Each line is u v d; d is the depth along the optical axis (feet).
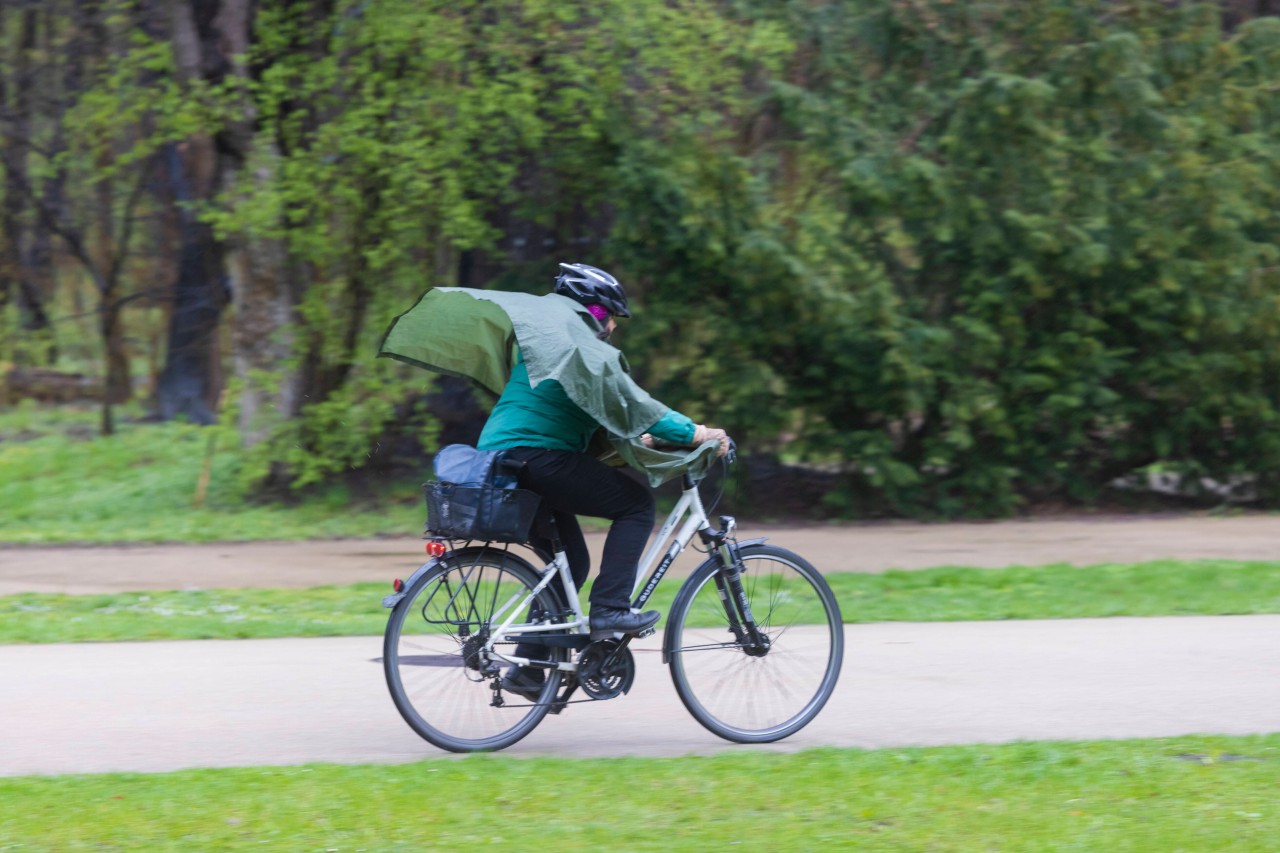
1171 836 47.21
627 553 60.90
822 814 49.90
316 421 169.37
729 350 172.45
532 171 178.81
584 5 162.71
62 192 219.00
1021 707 69.51
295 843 46.37
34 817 48.62
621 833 47.60
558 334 56.90
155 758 59.11
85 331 245.65
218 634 91.04
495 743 61.26
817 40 173.47
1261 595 106.11
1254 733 63.77
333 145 161.79
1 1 196.44
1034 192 166.09
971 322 169.17
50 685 74.02
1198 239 170.50
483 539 58.80
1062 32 170.19
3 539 150.41
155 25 180.96
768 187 166.61
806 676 65.26
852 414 179.93
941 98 170.60
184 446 197.98
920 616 97.96
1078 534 155.63
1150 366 176.65
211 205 178.81
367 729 64.75
